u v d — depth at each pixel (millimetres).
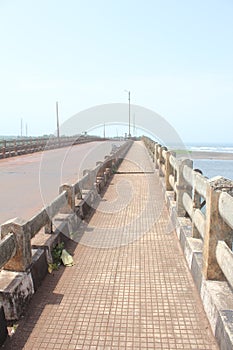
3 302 2750
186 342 2523
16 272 3066
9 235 2908
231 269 2287
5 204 7270
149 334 2623
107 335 2621
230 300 2566
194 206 3893
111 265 3957
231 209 2352
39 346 2498
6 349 2461
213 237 2846
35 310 2975
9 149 21969
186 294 3229
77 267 3910
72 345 2512
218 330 2430
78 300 3145
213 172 19000
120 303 3082
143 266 3908
